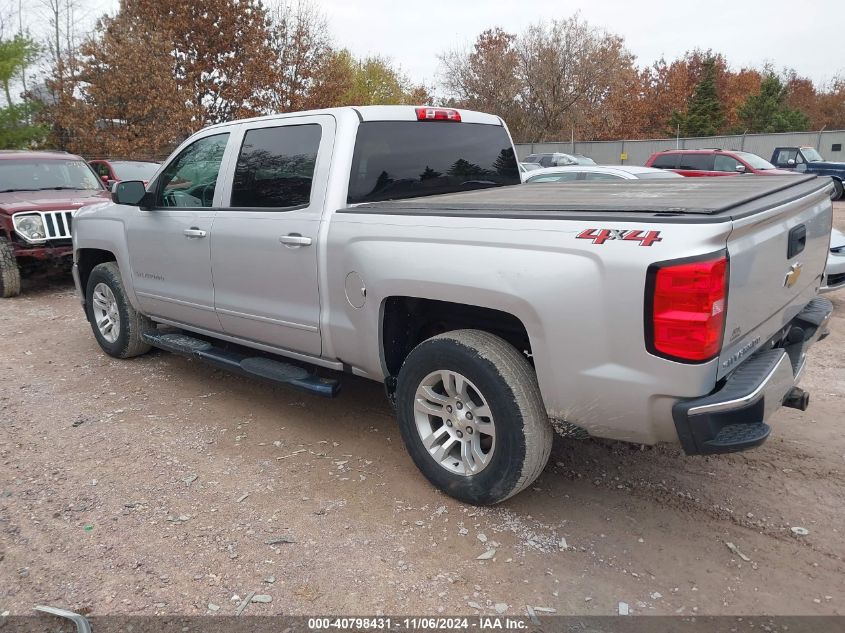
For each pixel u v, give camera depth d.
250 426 4.37
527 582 2.77
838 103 55.62
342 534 3.12
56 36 27.38
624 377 2.63
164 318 5.14
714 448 2.54
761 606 2.61
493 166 4.61
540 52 39.41
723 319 2.49
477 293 2.96
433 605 2.64
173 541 3.07
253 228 4.04
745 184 3.52
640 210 2.62
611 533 3.11
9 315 7.75
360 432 4.26
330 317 3.70
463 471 3.29
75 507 3.38
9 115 21.73
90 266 6.04
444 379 3.23
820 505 3.32
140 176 13.06
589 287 2.62
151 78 23.48
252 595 2.70
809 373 5.35
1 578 2.83
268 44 28.94
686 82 53.31
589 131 41.28
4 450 4.04
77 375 5.45
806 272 3.36
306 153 3.85
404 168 3.99
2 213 8.62
